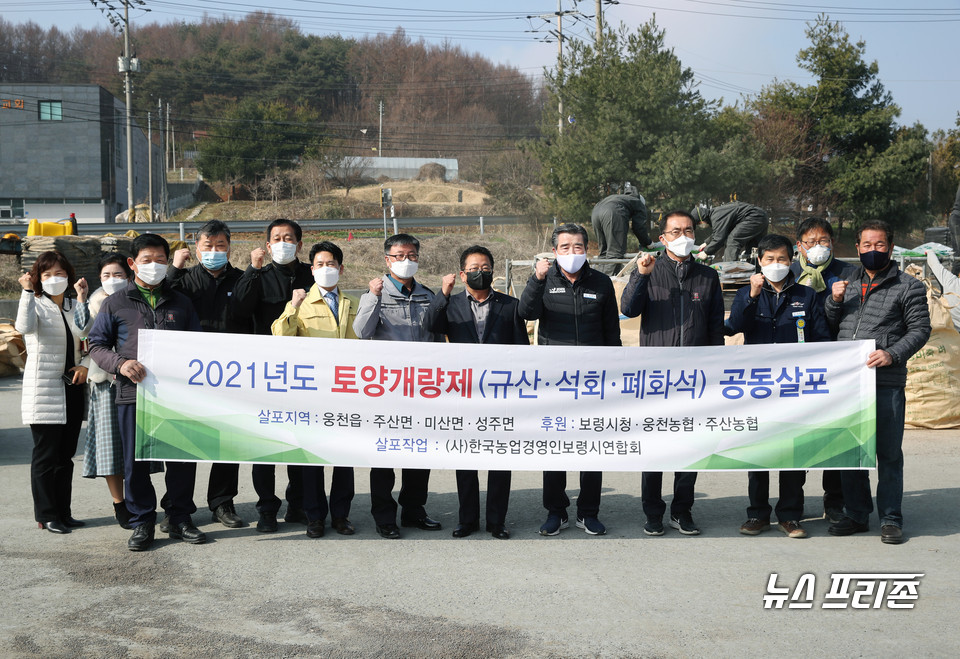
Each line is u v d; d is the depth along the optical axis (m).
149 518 5.47
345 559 5.25
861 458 5.52
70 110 55.28
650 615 4.37
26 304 5.59
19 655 3.92
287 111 79.69
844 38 44.31
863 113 44.22
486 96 115.12
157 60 109.88
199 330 5.79
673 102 32.38
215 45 129.12
